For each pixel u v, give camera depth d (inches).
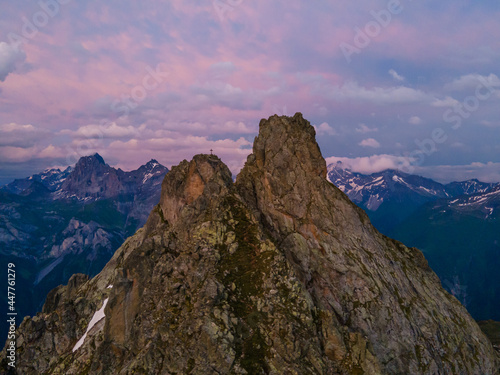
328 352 2691.9
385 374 2800.2
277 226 3420.3
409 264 3875.5
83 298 3924.7
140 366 2527.1
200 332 2518.5
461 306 3895.2
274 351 2468.0
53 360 3548.2
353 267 3203.7
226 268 2883.9
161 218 3969.0
